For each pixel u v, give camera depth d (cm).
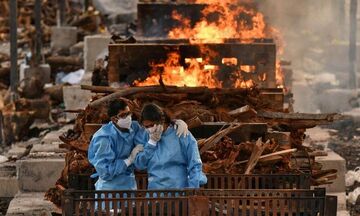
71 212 1767
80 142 2219
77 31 4766
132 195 1841
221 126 2262
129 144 1900
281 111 2461
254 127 2262
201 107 2377
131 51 2662
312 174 2258
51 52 4638
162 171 1909
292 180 1989
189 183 1894
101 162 1872
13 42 3753
